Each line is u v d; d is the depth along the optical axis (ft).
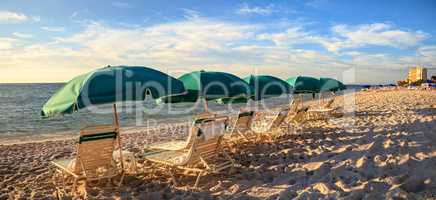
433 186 12.30
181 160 14.97
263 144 22.04
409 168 14.55
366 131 25.36
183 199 12.53
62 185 15.07
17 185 15.52
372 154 17.26
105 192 13.64
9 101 97.86
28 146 27.37
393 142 19.83
